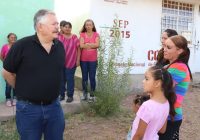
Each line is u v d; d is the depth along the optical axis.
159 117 3.00
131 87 8.94
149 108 2.96
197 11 12.20
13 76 3.44
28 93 3.33
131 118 6.91
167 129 3.28
